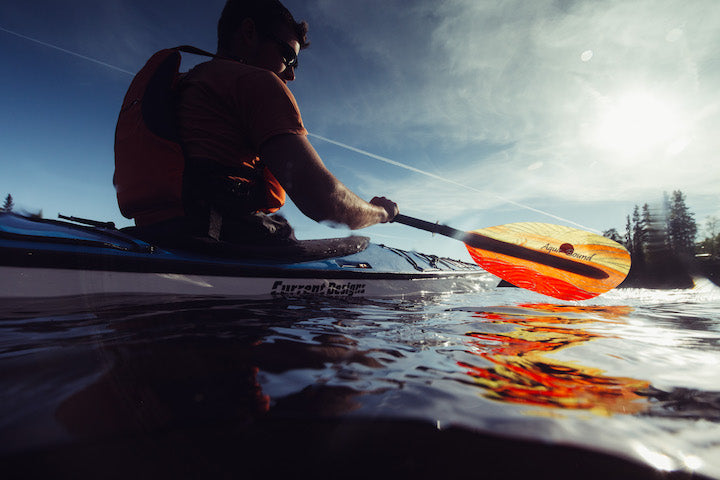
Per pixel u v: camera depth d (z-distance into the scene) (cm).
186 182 130
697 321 131
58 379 44
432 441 35
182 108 135
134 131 138
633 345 84
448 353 70
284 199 163
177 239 134
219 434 34
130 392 41
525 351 74
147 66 148
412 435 36
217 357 56
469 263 307
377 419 39
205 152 131
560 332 100
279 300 140
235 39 162
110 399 39
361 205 146
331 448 33
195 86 135
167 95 136
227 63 137
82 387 42
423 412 41
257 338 71
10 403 37
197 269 136
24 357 52
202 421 36
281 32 164
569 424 40
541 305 183
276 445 32
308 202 124
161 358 54
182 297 128
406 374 54
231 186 138
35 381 43
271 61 168
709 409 45
